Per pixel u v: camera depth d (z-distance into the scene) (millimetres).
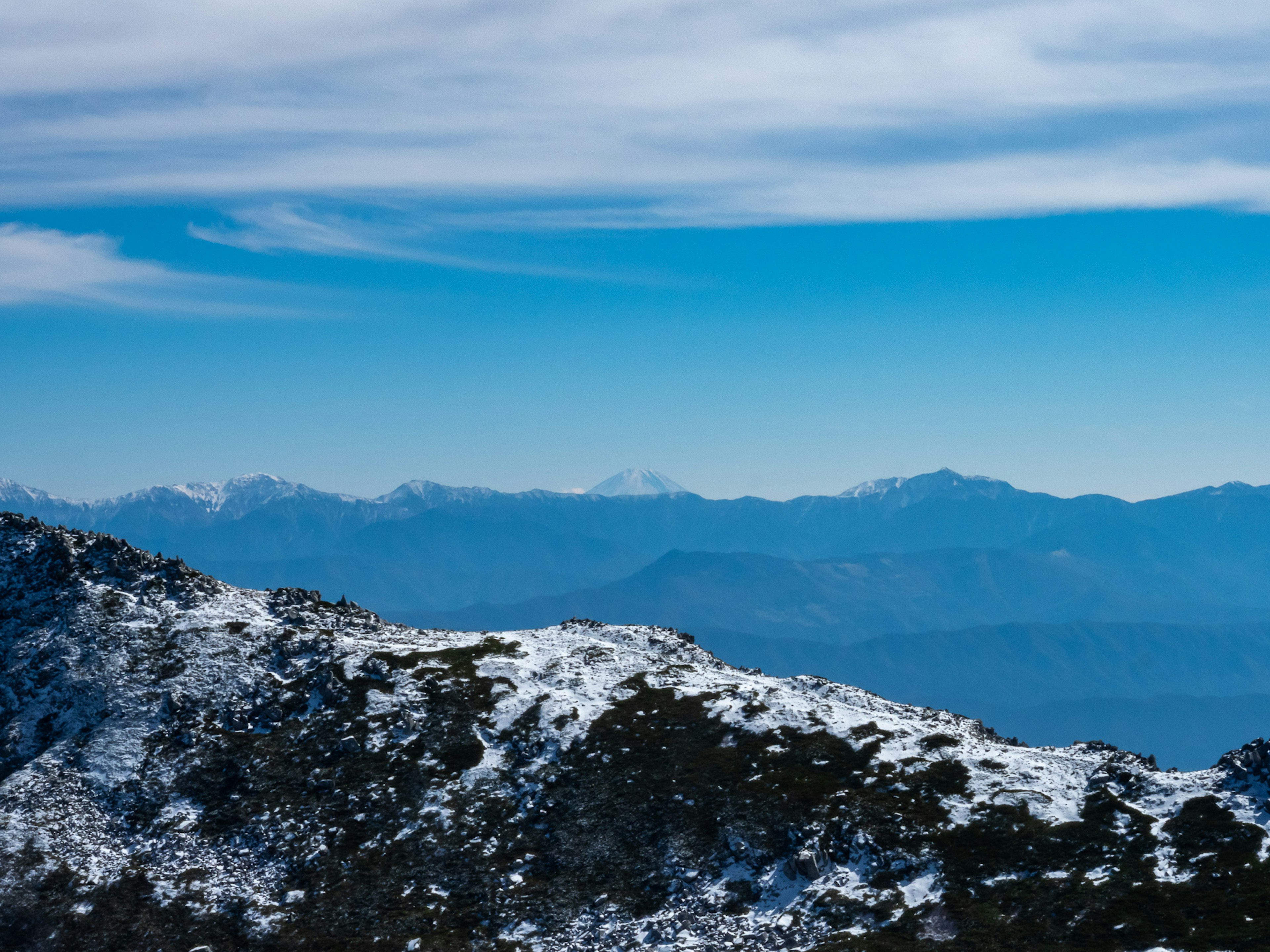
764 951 52875
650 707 82688
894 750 72438
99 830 69438
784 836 62812
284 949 57531
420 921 59406
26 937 59594
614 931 57344
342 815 70125
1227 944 45906
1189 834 56719
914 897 55281
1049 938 49562
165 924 60406
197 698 82875
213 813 70938
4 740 78750
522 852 65750
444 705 83188
